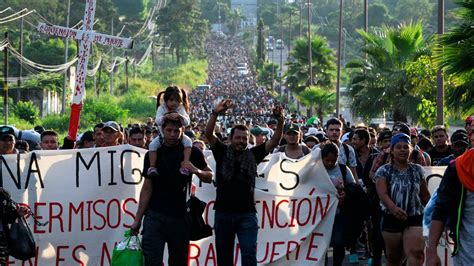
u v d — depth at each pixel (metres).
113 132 12.20
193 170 8.77
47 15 96.31
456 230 6.82
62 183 10.38
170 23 138.38
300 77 65.50
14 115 56.28
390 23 163.62
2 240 9.05
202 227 9.16
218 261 9.31
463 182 6.73
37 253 10.29
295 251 10.61
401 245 9.72
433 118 27.75
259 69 141.62
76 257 10.38
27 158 10.34
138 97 81.31
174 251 8.91
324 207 10.62
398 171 9.62
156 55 139.50
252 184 9.23
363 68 32.41
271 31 192.62
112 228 10.41
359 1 175.50
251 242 9.12
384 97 31.00
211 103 91.94
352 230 10.62
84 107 62.75
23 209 9.16
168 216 8.81
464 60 18.53
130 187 10.44
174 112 8.87
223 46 192.88
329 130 13.95
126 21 132.12
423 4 168.00
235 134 9.16
